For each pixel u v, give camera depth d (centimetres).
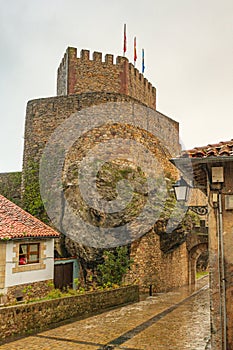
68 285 1712
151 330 1004
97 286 1634
